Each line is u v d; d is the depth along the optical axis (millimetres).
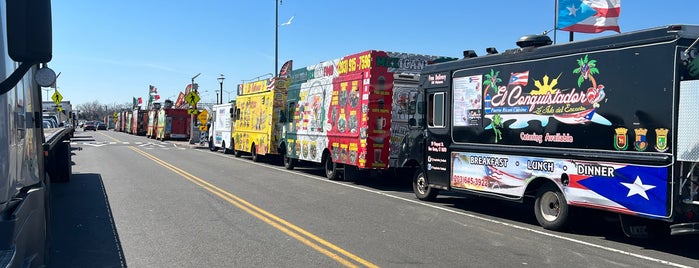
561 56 8211
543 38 8930
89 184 13938
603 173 7520
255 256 6734
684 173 6629
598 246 7449
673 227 6727
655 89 6852
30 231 3777
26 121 4188
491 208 10867
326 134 16094
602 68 7555
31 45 2914
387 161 14039
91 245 7312
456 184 10430
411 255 6828
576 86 7941
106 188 13164
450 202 11594
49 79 3588
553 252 7066
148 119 55406
